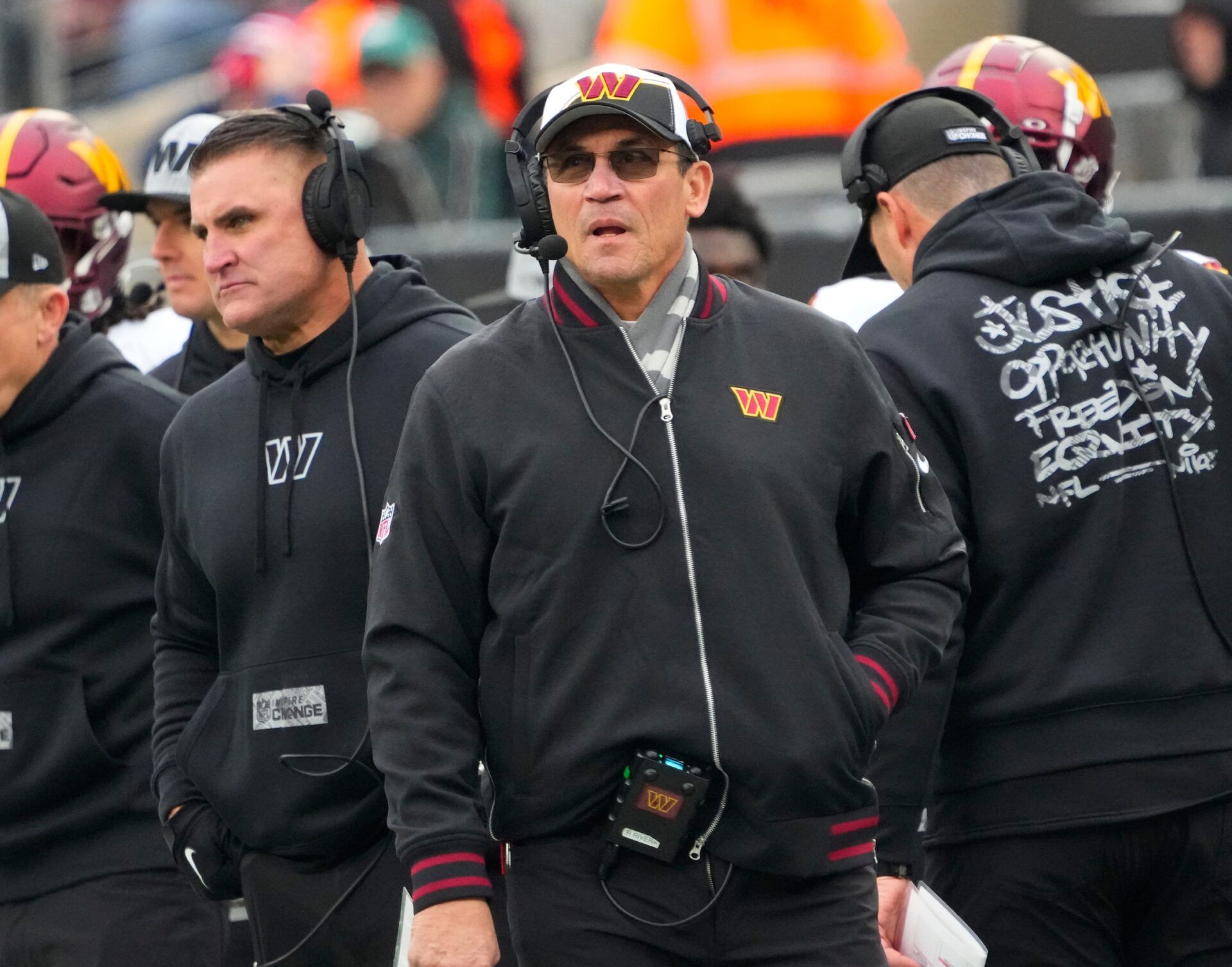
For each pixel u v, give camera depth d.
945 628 10.96
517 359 10.72
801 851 10.30
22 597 13.82
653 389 10.52
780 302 11.05
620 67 10.73
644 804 10.18
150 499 13.91
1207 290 12.47
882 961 10.58
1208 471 12.15
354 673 11.83
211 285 12.34
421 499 10.65
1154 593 11.93
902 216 13.16
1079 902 11.96
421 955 10.12
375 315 12.34
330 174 12.12
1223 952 12.01
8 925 14.12
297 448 12.10
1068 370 12.08
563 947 10.39
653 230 10.58
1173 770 11.80
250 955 15.06
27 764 13.82
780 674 10.23
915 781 11.82
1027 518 11.95
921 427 12.07
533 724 10.39
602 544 10.34
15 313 13.78
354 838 11.84
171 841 12.54
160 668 12.89
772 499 10.41
